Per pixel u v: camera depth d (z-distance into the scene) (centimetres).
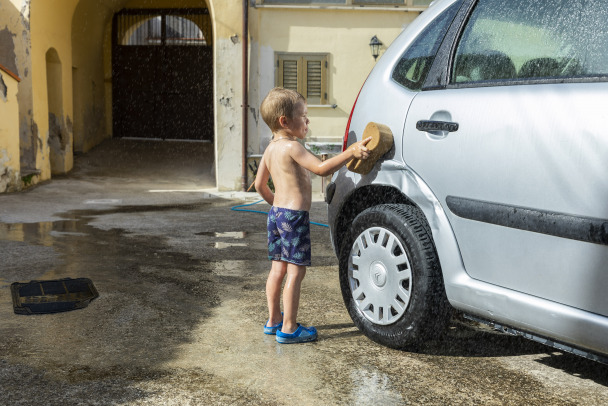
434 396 243
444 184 264
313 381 257
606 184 207
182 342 306
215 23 1077
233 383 255
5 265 486
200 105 1744
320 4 1080
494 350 295
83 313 356
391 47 320
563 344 227
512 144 238
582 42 230
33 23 1145
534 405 235
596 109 215
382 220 287
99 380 257
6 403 234
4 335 315
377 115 302
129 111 1762
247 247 581
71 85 1367
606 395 245
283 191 299
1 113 1001
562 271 220
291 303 302
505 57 256
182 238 626
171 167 1425
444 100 270
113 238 619
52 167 1316
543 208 226
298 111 302
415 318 274
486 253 247
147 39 1791
